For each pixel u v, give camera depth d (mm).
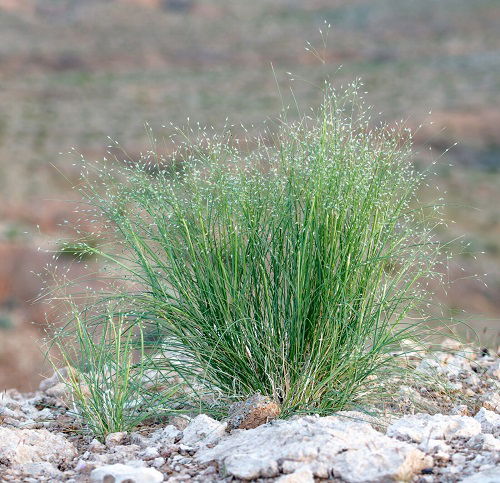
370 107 6797
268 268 6785
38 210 57062
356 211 6551
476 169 84812
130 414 6789
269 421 6098
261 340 6652
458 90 123250
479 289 43188
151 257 6949
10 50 166375
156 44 180000
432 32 182000
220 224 6734
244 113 109750
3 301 33312
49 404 7855
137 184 6836
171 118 110750
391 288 6723
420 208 6863
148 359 6734
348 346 6562
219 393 6727
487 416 6305
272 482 5062
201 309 6727
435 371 7461
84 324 6758
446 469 5180
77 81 148500
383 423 6320
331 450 5234
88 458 5871
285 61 164500
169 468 5516
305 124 6797
